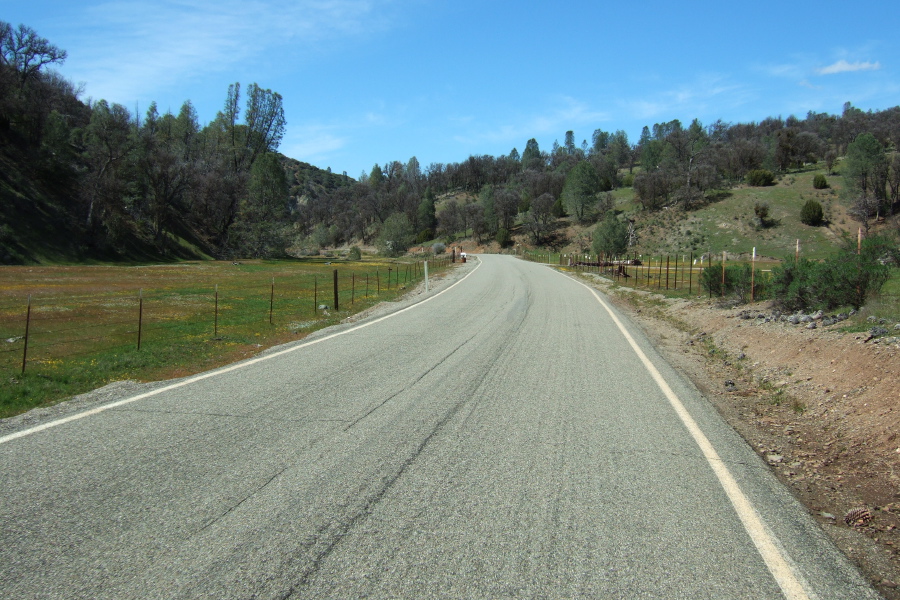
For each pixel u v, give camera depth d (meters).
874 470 4.71
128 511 3.75
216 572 3.03
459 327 13.40
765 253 76.06
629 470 4.56
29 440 5.21
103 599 2.78
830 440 5.52
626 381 7.86
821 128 155.25
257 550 3.26
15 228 55.06
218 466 4.57
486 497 4.01
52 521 3.60
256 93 108.56
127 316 18.25
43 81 76.50
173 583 2.93
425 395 6.96
